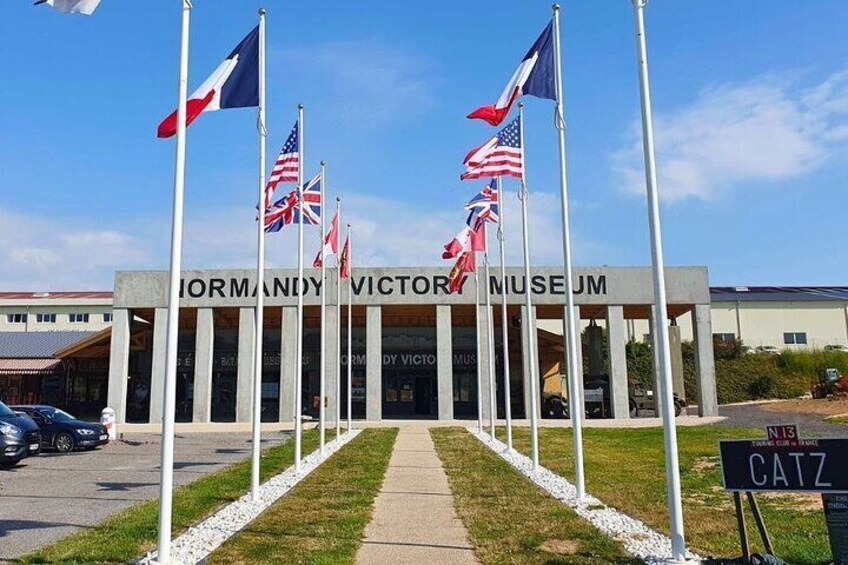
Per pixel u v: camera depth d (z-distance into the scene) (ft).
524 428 101.04
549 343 144.87
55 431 76.18
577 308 124.16
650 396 132.57
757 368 175.32
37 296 224.12
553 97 41.63
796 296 202.69
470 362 143.02
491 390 83.76
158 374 122.52
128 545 29.37
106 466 62.49
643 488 45.42
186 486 47.14
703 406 119.03
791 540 30.14
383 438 85.66
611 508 38.06
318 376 139.74
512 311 132.05
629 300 124.16
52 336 172.76
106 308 217.56
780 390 167.43
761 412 121.80
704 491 44.16
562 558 27.27
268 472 54.80
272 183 54.44
